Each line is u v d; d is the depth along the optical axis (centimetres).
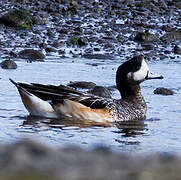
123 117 1891
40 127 1761
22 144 1266
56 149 1283
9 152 1214
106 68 2462
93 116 1867
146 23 3167
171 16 3353
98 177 1102
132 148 1578
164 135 1723
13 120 1814
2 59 2495
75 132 1728
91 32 2959
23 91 1864
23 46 2695
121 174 1125
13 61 2392
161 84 2269
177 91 2184
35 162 1164
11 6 3238
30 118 1841
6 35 2833
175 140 1673
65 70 2397
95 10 3319
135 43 2872
